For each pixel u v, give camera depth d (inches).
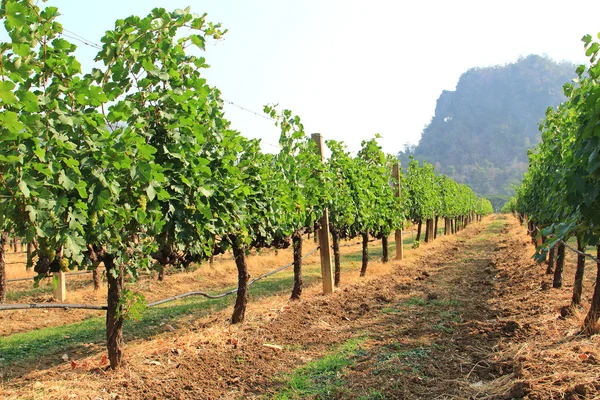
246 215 270.5
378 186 541.6
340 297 383.2
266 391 197.3
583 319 229.8
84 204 154.9
